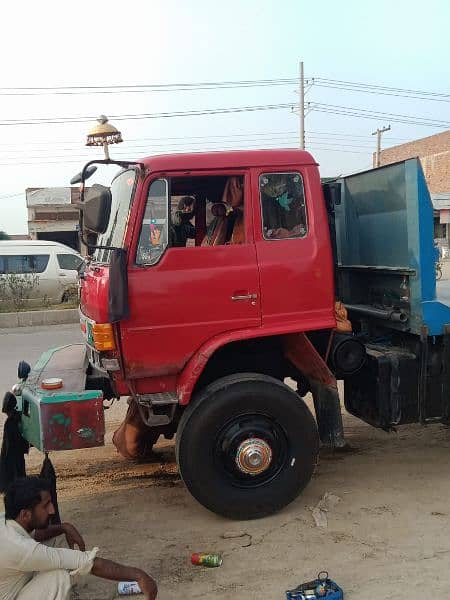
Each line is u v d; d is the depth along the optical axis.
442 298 4.59
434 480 4.67
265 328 4.09
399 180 4.48
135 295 3.86
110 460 5.33
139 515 4.26
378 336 5.01
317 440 4.18
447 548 3.62
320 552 3.64
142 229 3.88
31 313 14.01
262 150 4.12
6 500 2.89
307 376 4.40
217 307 4.01
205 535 3.94
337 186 4.36
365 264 5.14
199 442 3.95
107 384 4.34
